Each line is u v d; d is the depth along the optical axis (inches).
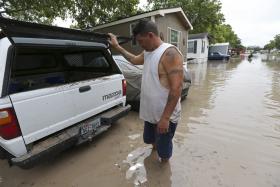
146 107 97.3
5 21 71.6
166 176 104.3
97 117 128.2
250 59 1150.3
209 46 1152.2
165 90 88.5
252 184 98.7
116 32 464.8
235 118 183.5
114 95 140.8
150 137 114.7
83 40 109.0
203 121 177.0
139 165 113.5
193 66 711.7
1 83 81.6
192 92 285.9
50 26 87.7
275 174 106.0
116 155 123.4
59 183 100.1
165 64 83.5
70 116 109.3
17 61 139.2
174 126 100.5
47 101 97.0
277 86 324.8
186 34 613.3
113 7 577.9
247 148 131.6
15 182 101.0
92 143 138.0
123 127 162.2
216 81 379.9
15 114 84.9
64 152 126.6
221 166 112.6
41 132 96.0
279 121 176.1
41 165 113.9
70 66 167.3
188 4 1033.5
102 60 147.0
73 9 518.9
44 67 157.9
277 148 131.6
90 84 119.6
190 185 98.0
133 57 110.4
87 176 105.0
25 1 403.9
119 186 97.8
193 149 130.3
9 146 84.7
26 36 84.7
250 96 260.5
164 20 466.3
